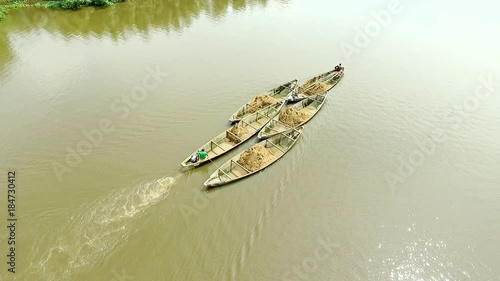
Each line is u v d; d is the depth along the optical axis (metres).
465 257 21.59
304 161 27.91
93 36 48.69
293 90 35.94
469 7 64.00
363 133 31.27
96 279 19.06
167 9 60.69
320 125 32.09
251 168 26.14
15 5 57.69
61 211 22.44
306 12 60.44
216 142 28.48
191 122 31.52
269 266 20.47
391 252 21.70
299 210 23.91
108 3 59.78
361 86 38.25
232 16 58.38
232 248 21.25
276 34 51.25
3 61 40.81
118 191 24.05
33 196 23.45
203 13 59.34
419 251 21.84
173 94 35.44
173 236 21.53
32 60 41.22
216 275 19.83
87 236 21.12
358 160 28.28
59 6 58.75
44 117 31.42
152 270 19.75
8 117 31.25
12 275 18.81
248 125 30.91
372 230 22.89
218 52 45.03
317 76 38.56
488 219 23.91
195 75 39.19
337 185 25.94
